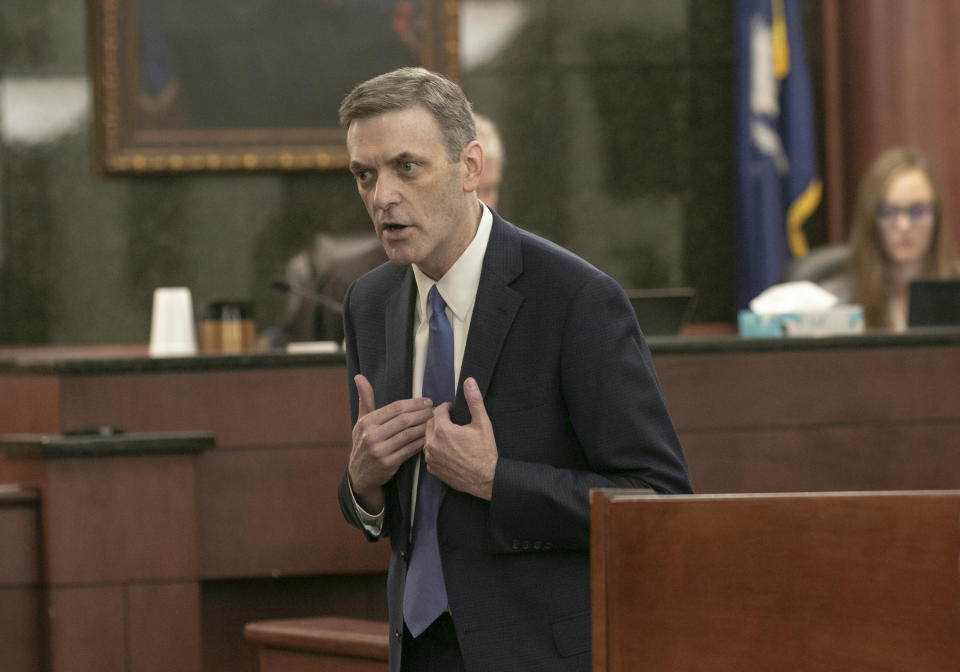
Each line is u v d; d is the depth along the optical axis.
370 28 24.39
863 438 12.27
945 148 23.03
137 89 24.22
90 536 11.02
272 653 10.37
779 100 23.50
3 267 24.39
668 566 5.02
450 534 6.77
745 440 12.16
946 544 4.91
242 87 24.34
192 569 11.26
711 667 4.99
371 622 10.51
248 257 24.62
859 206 17.11
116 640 11.06
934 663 4.86
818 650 4.95
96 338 24.55
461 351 6.93
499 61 24.86
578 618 6.62
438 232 6.52
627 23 24.94
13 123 24.39
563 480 6.50
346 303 7.73
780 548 5.00
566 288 6.68
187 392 11.85
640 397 6.59
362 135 6.43
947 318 14.17
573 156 24.95
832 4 23.92
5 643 10.93
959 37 23.08
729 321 24.91
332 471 11.91
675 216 24.95
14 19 24.33
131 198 24.56
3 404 12.53
